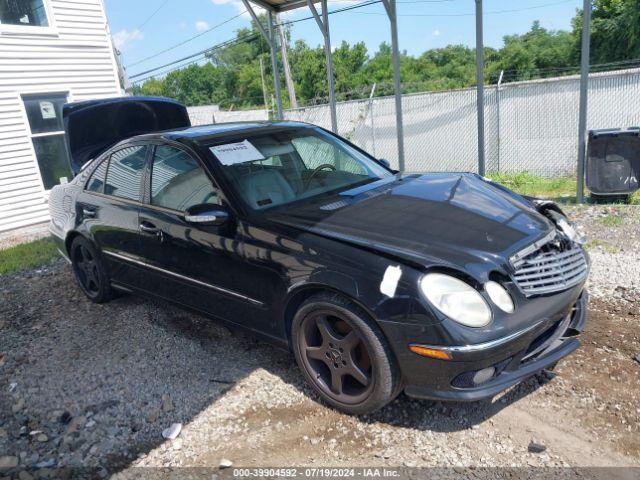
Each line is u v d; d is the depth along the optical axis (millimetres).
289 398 3406
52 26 10367
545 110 12227
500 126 12711
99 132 5988
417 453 2830
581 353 3562
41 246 8227
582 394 3156
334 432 3055
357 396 3086
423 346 2715
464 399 2734
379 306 2795
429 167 13664
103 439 3209
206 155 3861
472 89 12820
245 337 4258
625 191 7250
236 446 3025
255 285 3453
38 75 10227
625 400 3064
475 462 2729
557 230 3316
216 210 3467
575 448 2762
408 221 3209
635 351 3521
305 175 4020
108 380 3840
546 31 46188
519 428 2941
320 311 3109
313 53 58812
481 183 3992
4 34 9711
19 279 6559
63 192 5434
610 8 28891
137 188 4371
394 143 14008
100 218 4695
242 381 3643
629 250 5301
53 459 3078
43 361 4254
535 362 2941
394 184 3939
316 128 4723
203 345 4203
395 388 2947
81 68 10875
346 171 4258
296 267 3152
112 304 5254
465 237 3012
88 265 5191
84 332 4684
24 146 10180
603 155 7246
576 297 3102
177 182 4012
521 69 45469
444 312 2678
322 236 3141
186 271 3943
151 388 3676
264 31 9773
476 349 2637
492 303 2723
